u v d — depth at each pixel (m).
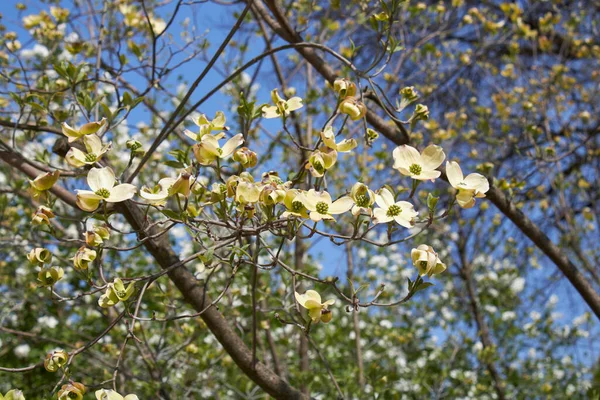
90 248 1.06
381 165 3.08
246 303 1.82
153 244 1.45
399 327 3.63
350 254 2.88
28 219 2.72
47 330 2.97
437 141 2.74
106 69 2.02
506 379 3.67
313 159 1.00
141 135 2.85
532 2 4.53
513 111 3.34
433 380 3.16
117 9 2.16
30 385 3.18
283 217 1.04
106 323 2.65
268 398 2.12
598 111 3.43
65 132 1.04
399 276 3.93
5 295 2.76
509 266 4.20
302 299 1.00
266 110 1.16
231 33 1.28
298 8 2.35
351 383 2.17
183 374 2.25
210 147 1.01
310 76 2.96
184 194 0.99
